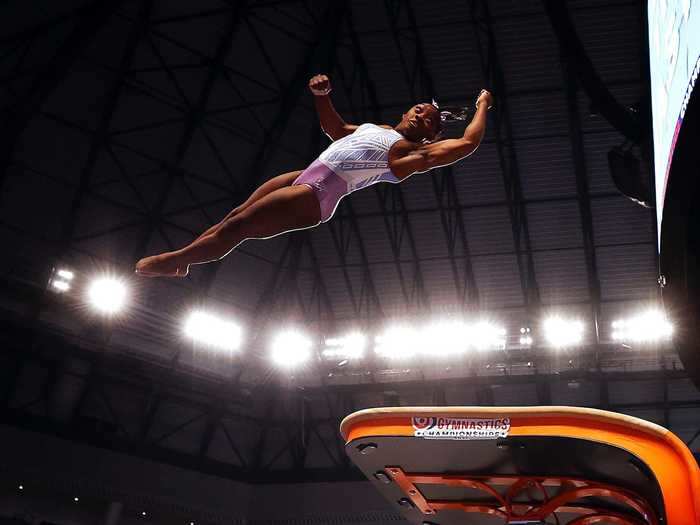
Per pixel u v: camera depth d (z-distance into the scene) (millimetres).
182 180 28453
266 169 29406
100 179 27781
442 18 25594
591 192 27953
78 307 28375
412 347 30859
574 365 29672
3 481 27547
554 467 10797
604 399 31062
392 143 5211
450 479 11531
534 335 29953
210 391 31781
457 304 31125
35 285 27781
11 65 25094
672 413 30406
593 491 11125
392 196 29406
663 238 6613
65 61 24625
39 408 29031
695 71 5285
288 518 31844
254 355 32000
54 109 26188
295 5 25875
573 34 22438
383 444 10812
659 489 9289
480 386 30266
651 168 23172
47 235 27875
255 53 26812
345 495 31797
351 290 31562
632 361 29016
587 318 30188
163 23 25688
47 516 28234
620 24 24453
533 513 11586
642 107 22938
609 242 28734
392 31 26047
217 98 27516
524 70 26250
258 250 30641
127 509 29812
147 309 29578
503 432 10172
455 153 5133
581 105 26328
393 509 30906
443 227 29781
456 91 27250
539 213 28844
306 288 31812
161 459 30984
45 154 26797
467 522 13047
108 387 30422
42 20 24406
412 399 32500
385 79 27344
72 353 28531
